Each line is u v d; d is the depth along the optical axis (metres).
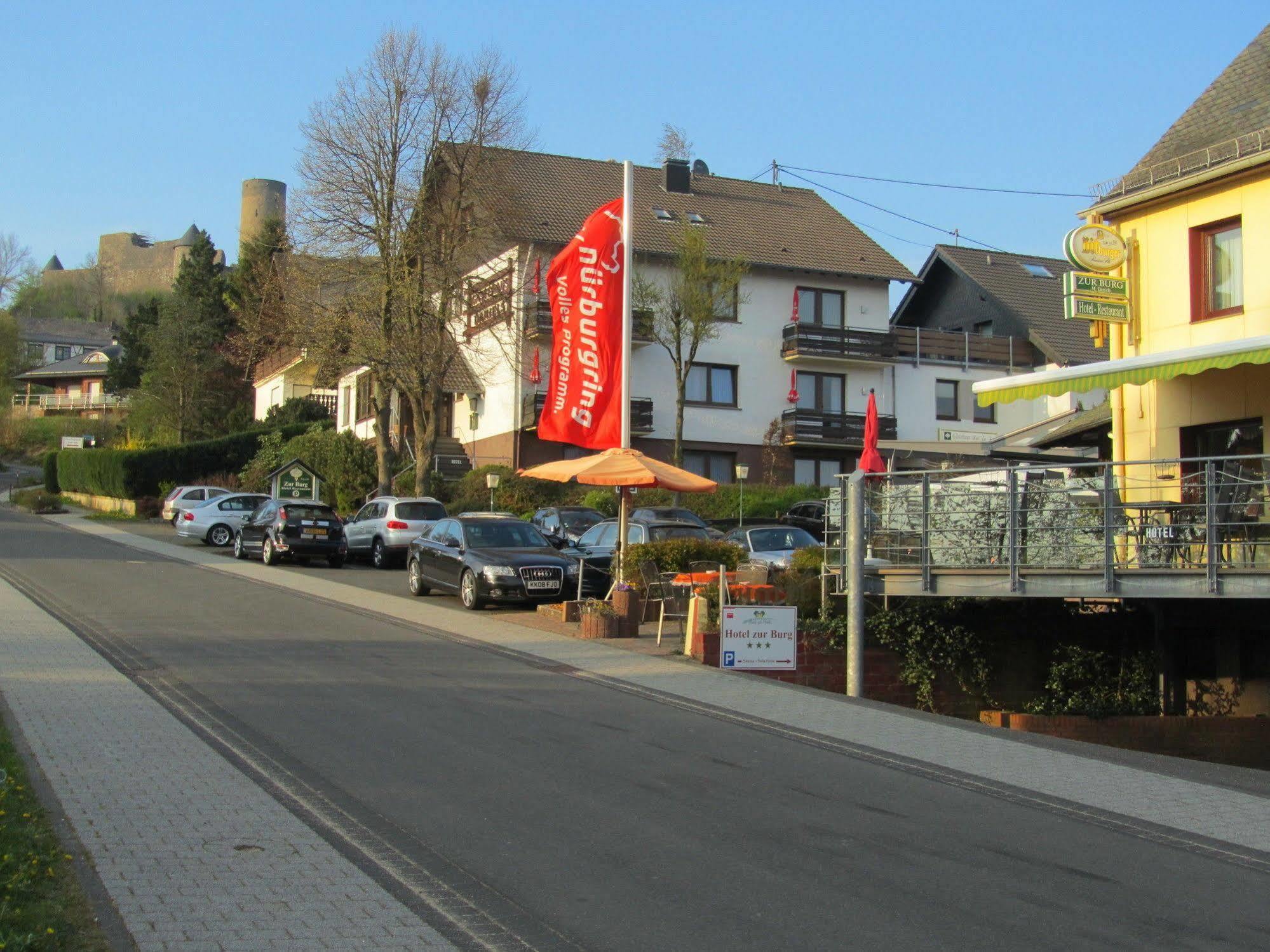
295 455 46.19
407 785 8.41
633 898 6.21
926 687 15.90
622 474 17.08
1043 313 47.47
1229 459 13.15
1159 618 16.06
